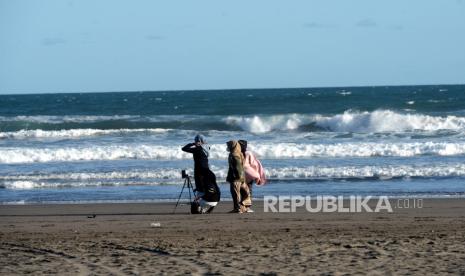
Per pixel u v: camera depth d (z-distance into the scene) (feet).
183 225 135.74
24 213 161.38
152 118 460.55
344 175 226.79
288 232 123.03
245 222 139.33
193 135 371.35
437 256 95.14
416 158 266.57
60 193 199.41
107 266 90.63
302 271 85.81
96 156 279.90
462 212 153.58
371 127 414.41
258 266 89.30
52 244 112.06
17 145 333.21
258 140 340.80
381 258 93.86
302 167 240.94
